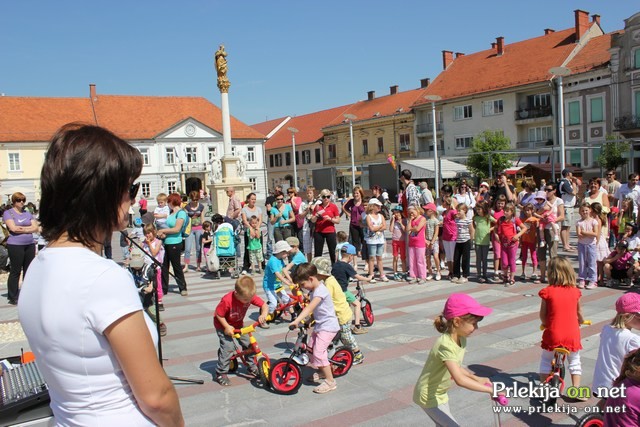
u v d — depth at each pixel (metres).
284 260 8.56
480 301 9.12
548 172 31.22
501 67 49.47
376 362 6.21
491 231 10.98
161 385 1.59
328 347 5.91
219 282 12.06
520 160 41.06
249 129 64.88
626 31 38.25
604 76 40.00
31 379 3.42
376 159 61.41
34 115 55.16
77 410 1.55
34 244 10.28
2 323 8.49
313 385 5.61
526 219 10.55
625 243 9.82
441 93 53.03
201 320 8.45
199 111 63.78
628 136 38.78
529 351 6.38
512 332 7.20
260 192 65.12
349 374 5.86
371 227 11.16
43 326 1.51
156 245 9.19
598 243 9.80
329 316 5.45
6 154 52.09
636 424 3.34
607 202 12.10
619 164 34.62
